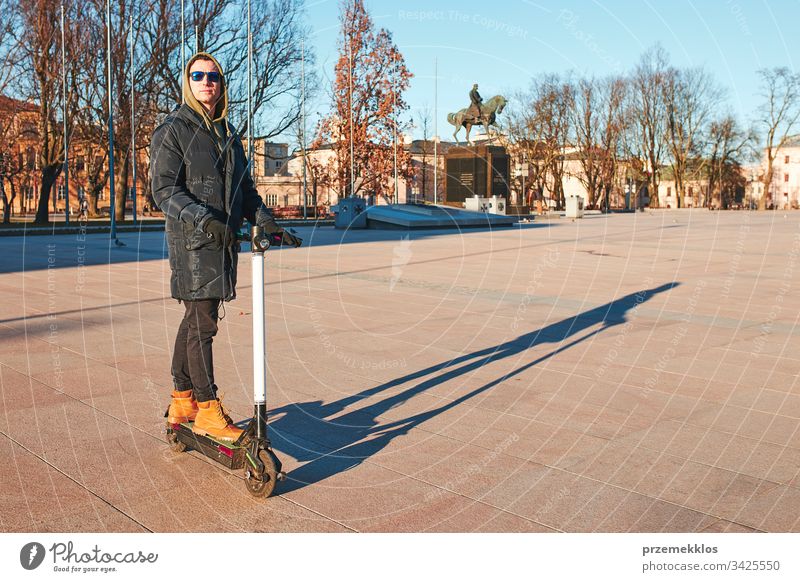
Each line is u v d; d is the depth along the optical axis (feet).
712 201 245.86
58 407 14.97
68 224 101.81
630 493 11.00
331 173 133.18
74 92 111.75
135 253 56.59
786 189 268.62
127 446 12.82
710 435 13.57
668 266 45.39
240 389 16.56
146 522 10.03
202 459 12.30
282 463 12.13
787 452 12.71
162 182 11.07
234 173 11.59
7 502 10.53
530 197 163.32
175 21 105.70
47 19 102.94
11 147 122.01
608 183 175.11
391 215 93.35
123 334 22.61
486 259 49.80
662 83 181.98
